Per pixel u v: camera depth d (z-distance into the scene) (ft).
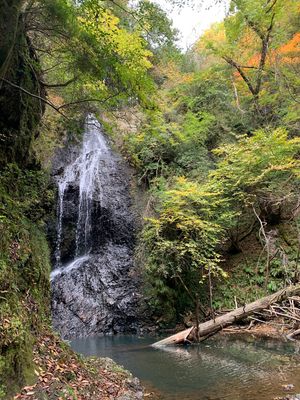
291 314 33.78
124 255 45.96
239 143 44.83
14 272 17.67
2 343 13.70
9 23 19.47
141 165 51.98
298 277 38.50
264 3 41.24
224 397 18.25
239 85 51.85
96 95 24.38
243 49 47.96
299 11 42.22
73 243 50.06
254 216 46.09
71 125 27.66
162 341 32.58
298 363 24.13
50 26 20.30
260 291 39.96
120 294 42.70
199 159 49.11
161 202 43.86
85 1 18.57
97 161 54.39
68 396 14.55
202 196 40.11
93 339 37.09
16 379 13.74
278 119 48.98
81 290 44.01
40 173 27.27
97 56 20.43
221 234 43.16
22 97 24.14
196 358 26.66
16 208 21.58
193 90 55.67
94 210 50.65
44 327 18.79
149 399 18.16
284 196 40.96
